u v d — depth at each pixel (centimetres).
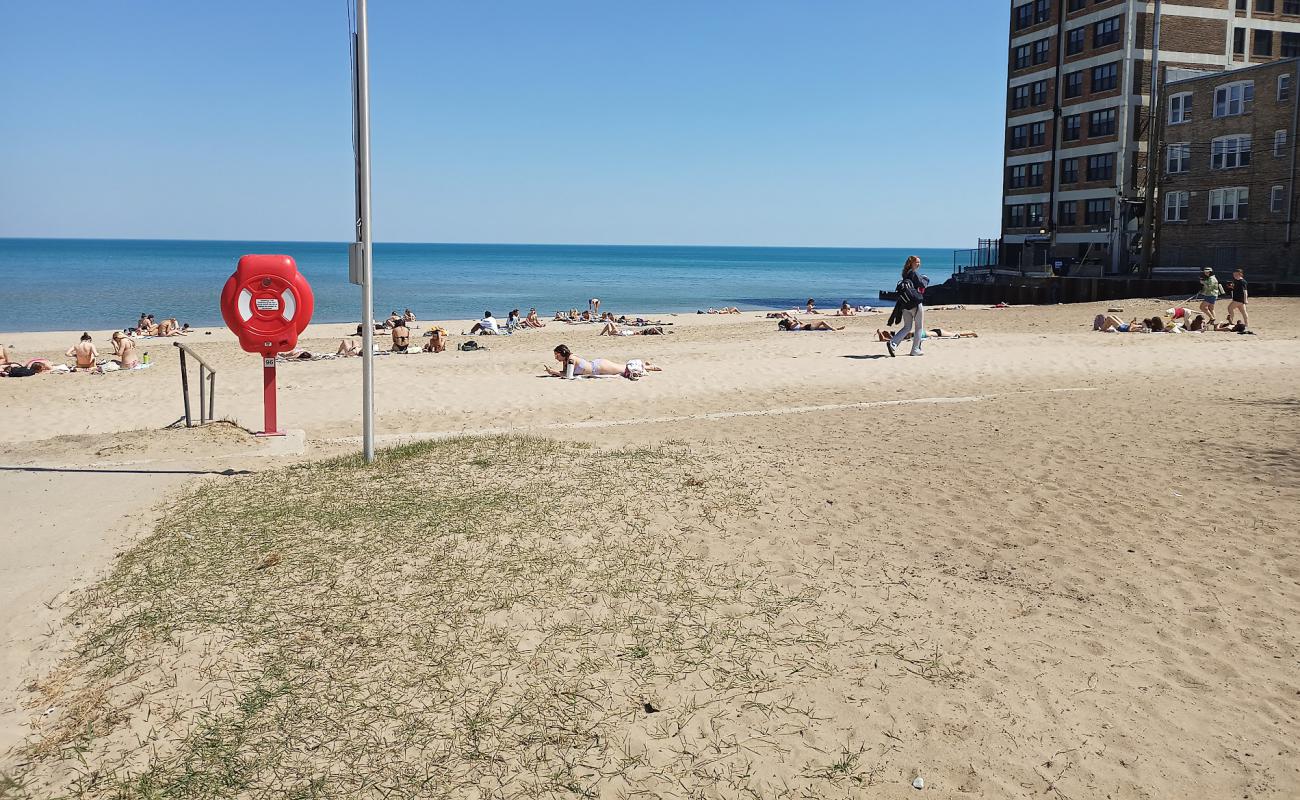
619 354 2417
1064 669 488
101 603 537
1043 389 1606
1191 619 554
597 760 395
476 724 416
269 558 599
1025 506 781
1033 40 6359
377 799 366
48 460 930
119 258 17612
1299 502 787
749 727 423
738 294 8225
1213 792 388
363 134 854
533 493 762
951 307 4578
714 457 935
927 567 630
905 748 412
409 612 525
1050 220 6172
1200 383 1589
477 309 5991
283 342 1066
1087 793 385
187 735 404
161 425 1420
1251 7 5653
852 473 889
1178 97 5028
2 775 375
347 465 877
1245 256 4662
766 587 581
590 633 507
